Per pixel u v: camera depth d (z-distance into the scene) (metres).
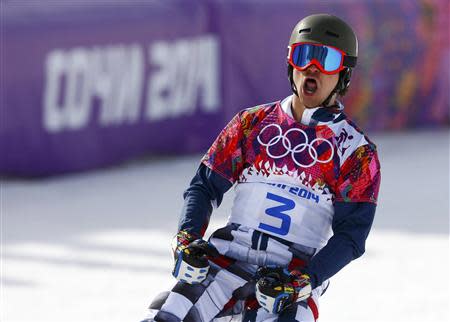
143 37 37.69
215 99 40.78
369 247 24.81
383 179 35.91
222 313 11.24
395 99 49.50
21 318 18.38
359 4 47.12
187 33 39.34
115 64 36.75
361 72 47.50
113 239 25.47
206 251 10.84
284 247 11.23
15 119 33.72
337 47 10.94
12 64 33.31
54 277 21.53
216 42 40.53
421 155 42.19
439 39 51.41
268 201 11.32
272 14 42.53
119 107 37.19
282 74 43.25
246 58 41.66
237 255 11.30
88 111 36.06
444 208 30.23
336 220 11.19
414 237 26.05
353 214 11.07
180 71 39.25
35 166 34.50
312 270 10.69
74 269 22.27
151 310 10.93
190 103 39.88
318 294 11.39
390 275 22.03
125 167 37.47
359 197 11.08
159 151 39.19
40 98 34.25
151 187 33.72
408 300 20.02
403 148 44.25
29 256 23.53
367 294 20.45
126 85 37.28
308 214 11.27
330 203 11.27
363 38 47.34
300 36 11.02
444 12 51.47
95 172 36.31
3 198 31.17
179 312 10.82
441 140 46.94
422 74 50.72
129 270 22.17
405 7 49.56
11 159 33.88
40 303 19.42
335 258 10.81
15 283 21.00
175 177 35.75
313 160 11.22
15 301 19.56
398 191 33.31
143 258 23.36
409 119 50.47
